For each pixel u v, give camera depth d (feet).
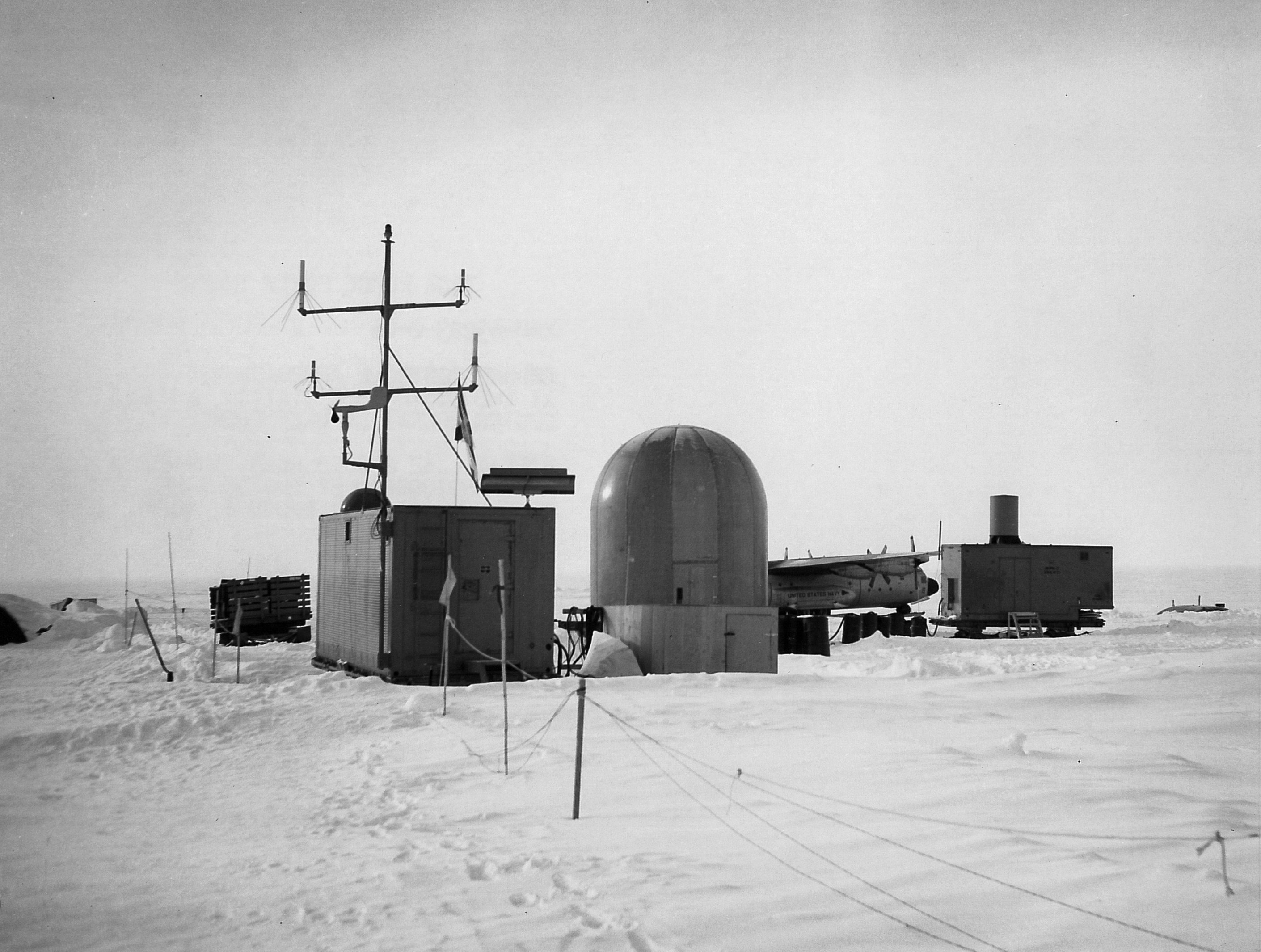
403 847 24.59
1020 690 56.24
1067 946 16.30
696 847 23.32
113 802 31.65
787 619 104.73
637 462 86.69
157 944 18.06
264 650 90.58
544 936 17.66
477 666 65.26
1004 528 141.49
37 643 94.73
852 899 18.94
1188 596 346.95
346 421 75.41
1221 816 24.97
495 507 66.54
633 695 53.93
